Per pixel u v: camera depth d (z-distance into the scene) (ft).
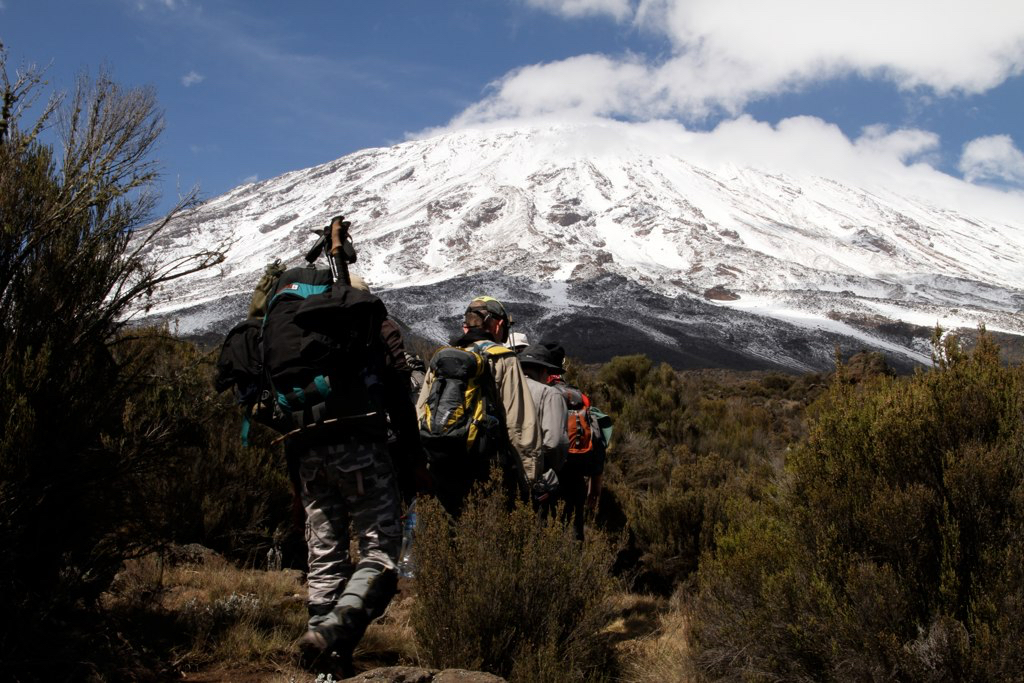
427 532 14.16
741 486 24.89
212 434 20.77
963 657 11.89
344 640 10.23
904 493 13.51
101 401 12.32
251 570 19.93
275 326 10.69
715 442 40.27
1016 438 13.65
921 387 14.74
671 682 14.89
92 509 12.39
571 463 18.78
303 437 10.61
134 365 13.78
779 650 13.69
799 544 14.80
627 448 33.06
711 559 17.34
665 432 40.45
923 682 12.05
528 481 15.37
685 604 19.97
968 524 13.24
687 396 50.37
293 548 23.13
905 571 13.35
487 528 14.12
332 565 11.04
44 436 11.44
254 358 10.87
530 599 13.78
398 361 10.95
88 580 12.79
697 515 24.08
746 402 85.87
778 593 14.03
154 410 13.08
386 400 10.97
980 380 14.21
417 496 14.69
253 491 21.77
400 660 14.23
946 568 12.82
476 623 13.41
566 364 40.24
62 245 12.09
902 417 14.32
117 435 12.55
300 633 14.65
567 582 14.25
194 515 20.11
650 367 52.47
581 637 13.94
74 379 12.00
